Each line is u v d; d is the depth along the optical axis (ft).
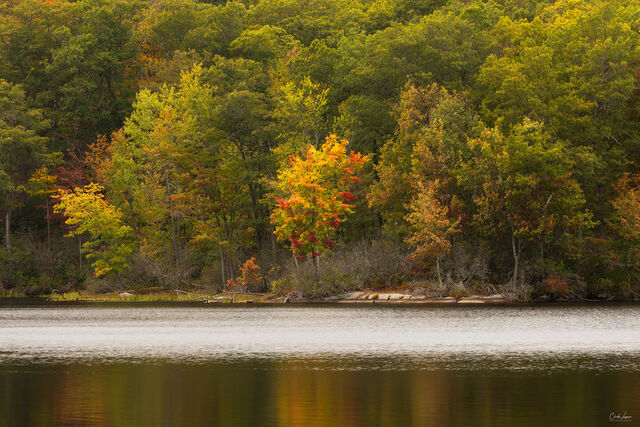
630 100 281.95
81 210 315.17
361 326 177.99
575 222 254.68
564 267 262.88
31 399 88.43
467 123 275.18
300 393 91.56
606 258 258.57
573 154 262.47
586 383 96.99
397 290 269.64
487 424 74.38
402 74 318.04
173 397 89.40
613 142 282.15
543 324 179.22
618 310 220.23
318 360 121.19
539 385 95.91
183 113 323.98
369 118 320.29
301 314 217.15
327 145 280.31
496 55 322.55
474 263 261.65
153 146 322.14
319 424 74.69
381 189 281.95
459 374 105.29
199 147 320.50
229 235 314.96
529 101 267.39
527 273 261.24
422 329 169.48
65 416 79.10
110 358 125.29
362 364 116.26
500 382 98.17
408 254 276.82
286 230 276.21
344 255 287.89
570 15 322.75
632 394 89.86
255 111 305.12
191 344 145.38
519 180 247.50
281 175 280.31
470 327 173.17
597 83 272.31
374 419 76.89
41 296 332.39
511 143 255.50
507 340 147.74
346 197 278.05
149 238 323.98
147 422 76.07
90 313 231.50
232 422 75.87
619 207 256.32
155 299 302.66
